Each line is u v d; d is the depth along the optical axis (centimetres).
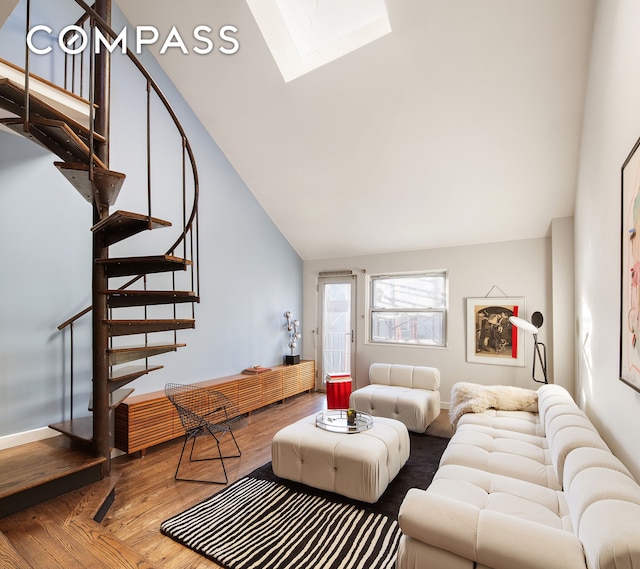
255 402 468
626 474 150
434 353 519
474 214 446
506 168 376
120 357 261
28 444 273
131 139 366
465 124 345
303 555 198
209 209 454
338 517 234
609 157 207
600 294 240
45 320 292
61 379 300
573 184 372
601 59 225
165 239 398
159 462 320
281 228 582
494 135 347
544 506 181
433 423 445
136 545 208
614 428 206
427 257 530
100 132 257
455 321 504
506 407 342
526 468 223
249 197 521
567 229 411
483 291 486
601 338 238
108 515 237
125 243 357
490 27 274
